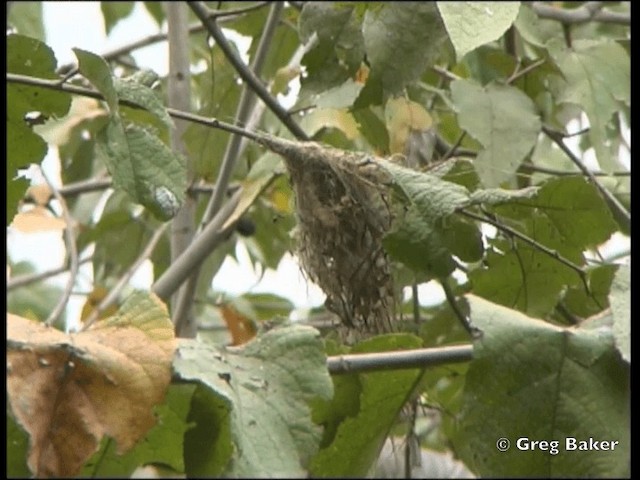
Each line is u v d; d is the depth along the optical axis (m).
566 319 7.21
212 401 6.88
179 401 6.94
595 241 7.12
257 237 7.74
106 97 6.97
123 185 7.00
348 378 6.96
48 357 6.84
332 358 6.91
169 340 6.86
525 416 6.86
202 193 7.57
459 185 7.04
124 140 7.00
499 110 7.31
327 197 7.07
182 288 7.43
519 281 7.15
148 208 7.00
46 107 7.02
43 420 6.83
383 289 7.08
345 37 7.32
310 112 7.46
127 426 6.84
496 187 7.27
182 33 7.52
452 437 7.23
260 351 6.89
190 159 7.50
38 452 6.82
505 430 6.86
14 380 6.83
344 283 7.08
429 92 7.48
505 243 7.13
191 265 7.37
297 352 6.88
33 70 7.02
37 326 6.87
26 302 7.99
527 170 7.47
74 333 6.88
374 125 7.36
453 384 7.25
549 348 6.87
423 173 7.04
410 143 7.32
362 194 7.07
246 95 7.42
